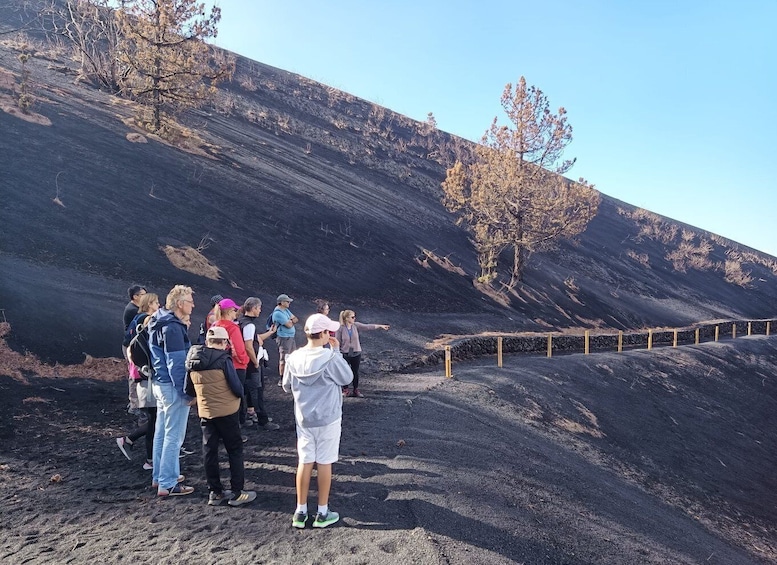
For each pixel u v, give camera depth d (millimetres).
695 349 28359
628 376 19906
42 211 16578
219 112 40250
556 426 12594
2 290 11969
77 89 28547
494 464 7512
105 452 7129
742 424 20438
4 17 37094
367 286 23203
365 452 7145
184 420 5656
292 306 18234
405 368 15273
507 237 31406
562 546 5379
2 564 4238
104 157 21812
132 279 15258
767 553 10852
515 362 18156
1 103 21781
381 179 44094
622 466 12141
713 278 59562
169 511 5195
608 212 67438
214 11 28438
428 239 33625
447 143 62938
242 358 7016
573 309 33938
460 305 26234
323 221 27141
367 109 63906
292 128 45812
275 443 7441
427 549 4355
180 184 23016
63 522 5008
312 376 4574
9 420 7832
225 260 19062
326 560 4184
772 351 34031
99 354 11242
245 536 4621
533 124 30250
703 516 11336
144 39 27359
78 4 31609
